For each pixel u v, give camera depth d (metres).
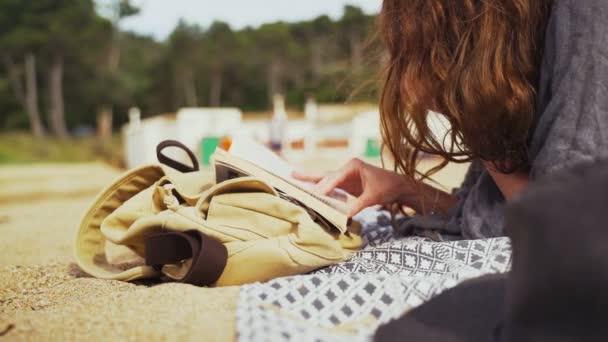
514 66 1.61
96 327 1.31
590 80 1.49
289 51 67.31
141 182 2.01
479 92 1.59
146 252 1.71
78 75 52.94
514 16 1.61
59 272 2.19
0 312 1.66
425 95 1.69
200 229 1.69
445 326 1.23
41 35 49.16
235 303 1.40
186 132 13.34
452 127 1.67
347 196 2.04
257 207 1.70
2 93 50.03
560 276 0.88
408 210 2.82
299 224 1.67
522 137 1.62
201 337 1.24
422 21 1.68
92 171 18.94
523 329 0.94
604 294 0.84
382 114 1.80
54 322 1.35
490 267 1.49
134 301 1.45
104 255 2.08
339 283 1.43
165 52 63.16
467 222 1.79
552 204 0.91
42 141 35.19
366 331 1.25
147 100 61.50
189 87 63.44
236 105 66.88
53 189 11.16
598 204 0.88
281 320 1.27
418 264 1.65
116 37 58.84
